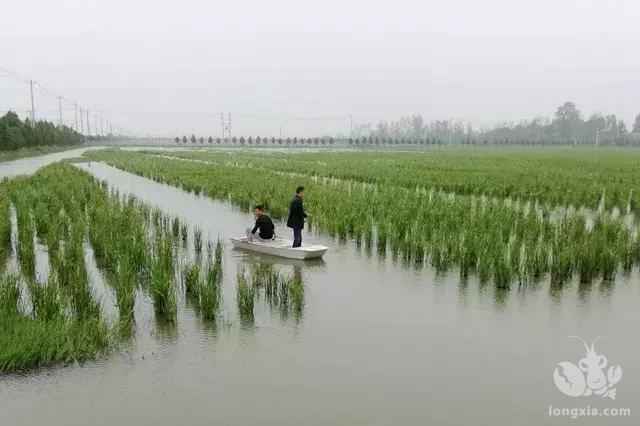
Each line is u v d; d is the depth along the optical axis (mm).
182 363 7918
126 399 6879
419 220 17016
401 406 6773
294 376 7539
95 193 25156
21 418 6414
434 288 11672
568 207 23969
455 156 80188
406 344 8672
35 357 7758
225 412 6598
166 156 75750
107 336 8461
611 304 10633
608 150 134375
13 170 45406
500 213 18078
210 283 10570
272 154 85188
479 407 6773
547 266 13031
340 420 6441
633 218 21453
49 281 10102
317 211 20141
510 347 8578
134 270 12062
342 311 10188
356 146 157125
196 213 22734
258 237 15812
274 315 9961
